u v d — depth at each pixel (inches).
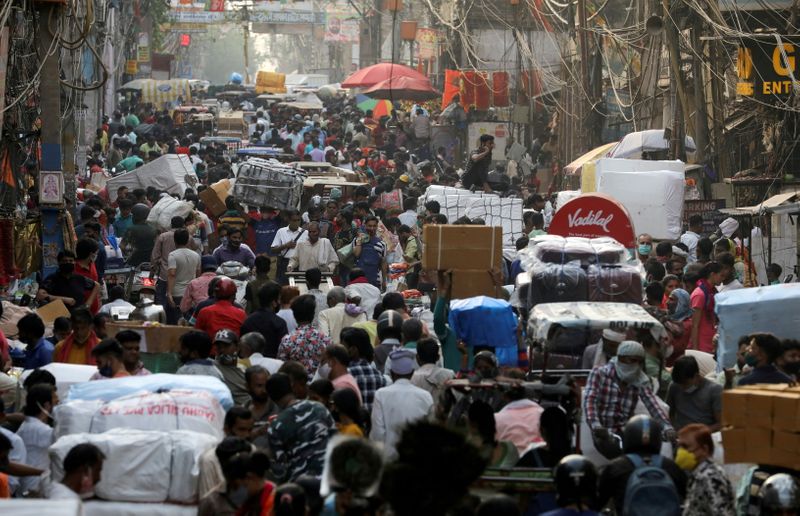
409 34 4185.5
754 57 1749.5
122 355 754.8
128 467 614.5
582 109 2459.4
